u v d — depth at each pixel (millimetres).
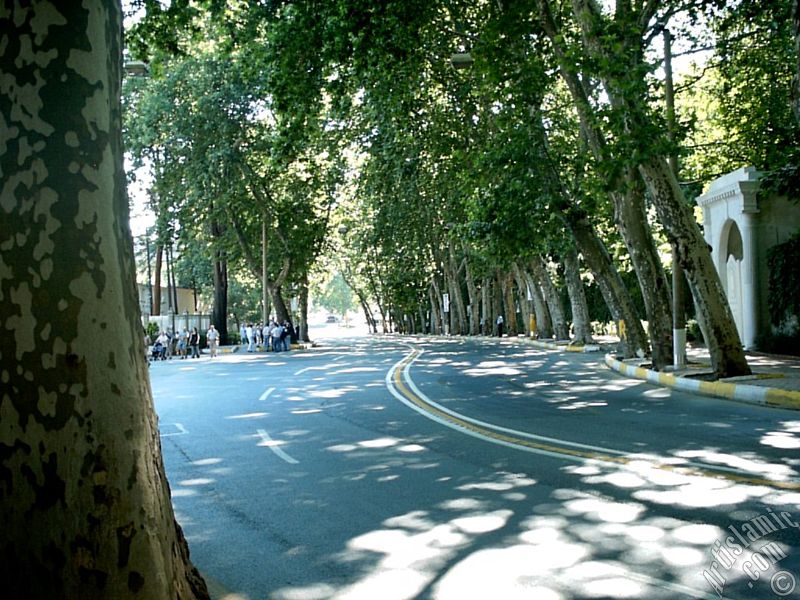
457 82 29906
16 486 3238
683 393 16953
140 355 3656
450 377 22688
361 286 115625
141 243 51562
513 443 10727
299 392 19328
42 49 3400
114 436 3377
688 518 6559
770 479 7875
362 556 5965
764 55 26234
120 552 3330
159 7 18016
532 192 25469
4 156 3338
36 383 3250
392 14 20094
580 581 5203
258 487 8547
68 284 3318
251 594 5223
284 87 21672
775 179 25078
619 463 9023
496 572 5449
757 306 27078
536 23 22000
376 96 27078
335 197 51344
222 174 44375
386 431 12305
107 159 3543
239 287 85125
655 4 18922
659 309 21547
